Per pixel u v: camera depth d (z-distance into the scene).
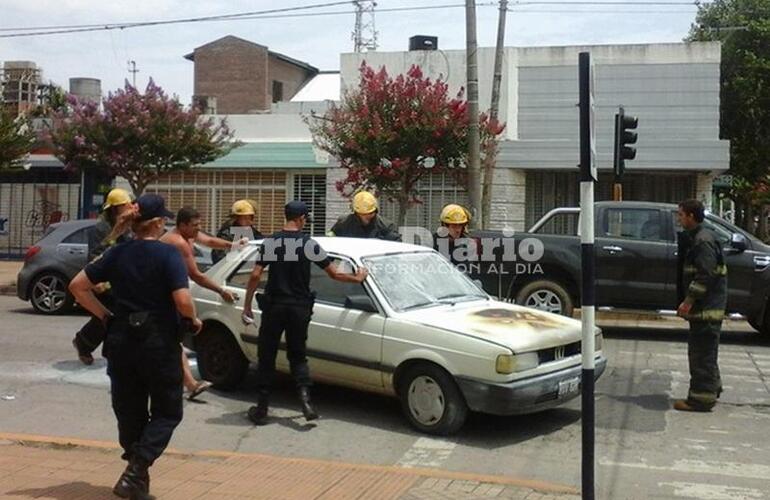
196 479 6.03
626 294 12.62
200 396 8.76
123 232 8.44
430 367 7.41
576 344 7.74
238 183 24.53
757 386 9.67
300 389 7.79
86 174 26.16
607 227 12.82
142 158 20.50
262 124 24.45
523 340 7.23
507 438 7.47
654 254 12.47
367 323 7.77
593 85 4.88
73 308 15.23
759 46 28.59
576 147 20.75
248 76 38.56
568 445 7.28
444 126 17.50
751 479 6.44
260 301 7.72
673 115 20.64
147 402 5.64
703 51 20.48
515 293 12.73
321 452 7.02
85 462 6.42
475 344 7.16
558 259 12.48
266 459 6.56
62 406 8.35
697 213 8.41
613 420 8.16
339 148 18.41
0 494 5.62
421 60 22.03
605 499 5.96
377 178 18.09
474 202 16.34
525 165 21.00
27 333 12.45
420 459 6.86
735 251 12.29
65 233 14.92
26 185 26.77
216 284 8.68
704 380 8.44
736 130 29.03
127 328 5.34
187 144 20.41
